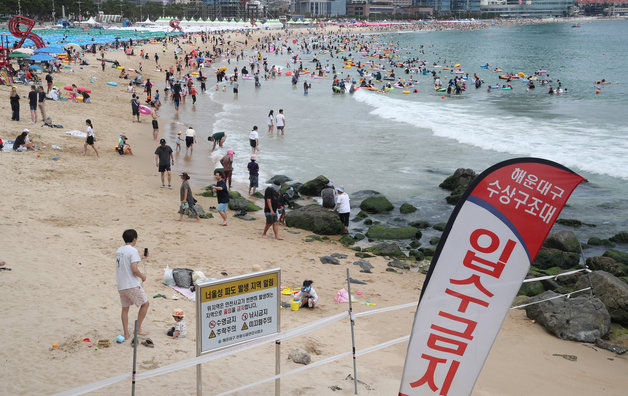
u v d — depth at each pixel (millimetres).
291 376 8883
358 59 110812
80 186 20703
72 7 176000
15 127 28141
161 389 8078
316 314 11945
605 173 26688
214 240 16594
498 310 5570
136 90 51344
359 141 33531
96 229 16156
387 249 17734
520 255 5523
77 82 48500
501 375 10000
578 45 149875
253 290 6910
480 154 30375
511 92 61562
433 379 5664
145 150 28484
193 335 10016
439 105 49969
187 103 47750
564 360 10789
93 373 8336
